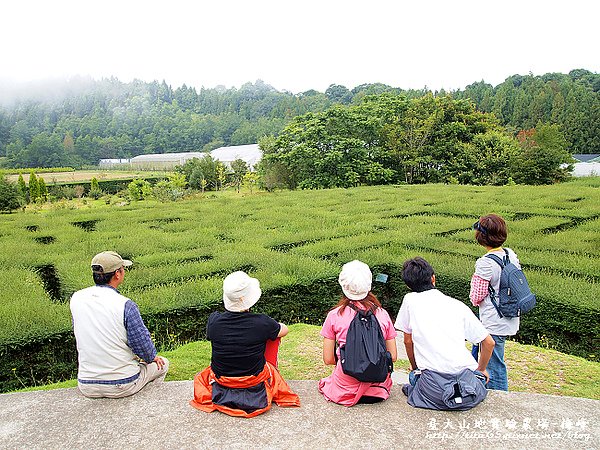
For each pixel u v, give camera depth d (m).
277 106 126.19
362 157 33.91
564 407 3.84
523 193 19.55
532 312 6.84
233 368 3.68
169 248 11.29
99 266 4.03
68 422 3.69
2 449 3.37
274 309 7.79
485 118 39.09
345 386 3.80
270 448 3.31
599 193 18.78
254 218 15.59
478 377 3.86
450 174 34.31
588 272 8.21
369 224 13.58
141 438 3.46
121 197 40.16
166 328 6.81
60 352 6.01
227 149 76.69
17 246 11.38
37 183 37.44
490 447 3.30
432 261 8.81
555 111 67.69
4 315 6.33
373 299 3.76
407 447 3.30
